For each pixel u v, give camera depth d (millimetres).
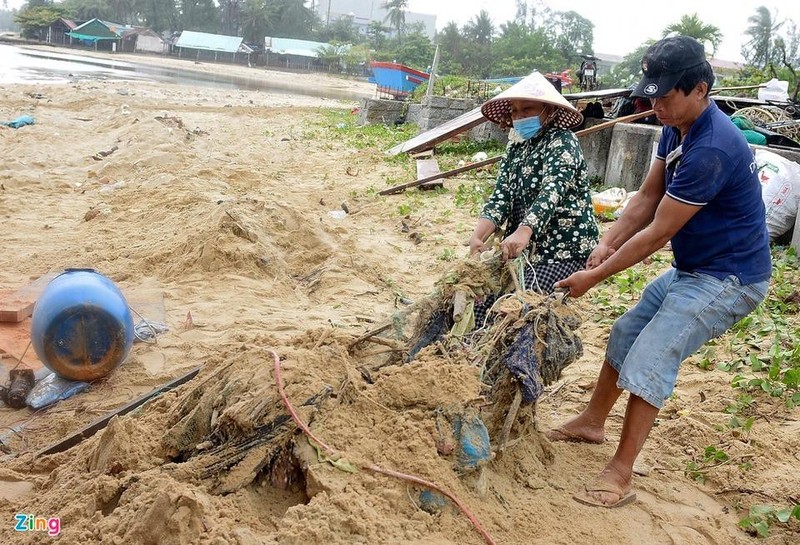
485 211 4906
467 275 4352
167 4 102062
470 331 4148
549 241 4727
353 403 3666
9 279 7492
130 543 3006
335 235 9250
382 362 4078
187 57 87875
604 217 10562
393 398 3691
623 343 4297
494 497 3650
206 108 25688
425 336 4293
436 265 8758
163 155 14156
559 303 4160
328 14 114000
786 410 5098
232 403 3617
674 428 4832
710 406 5176
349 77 80688
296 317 6848
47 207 10883
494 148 17688
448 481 3439
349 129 22219
